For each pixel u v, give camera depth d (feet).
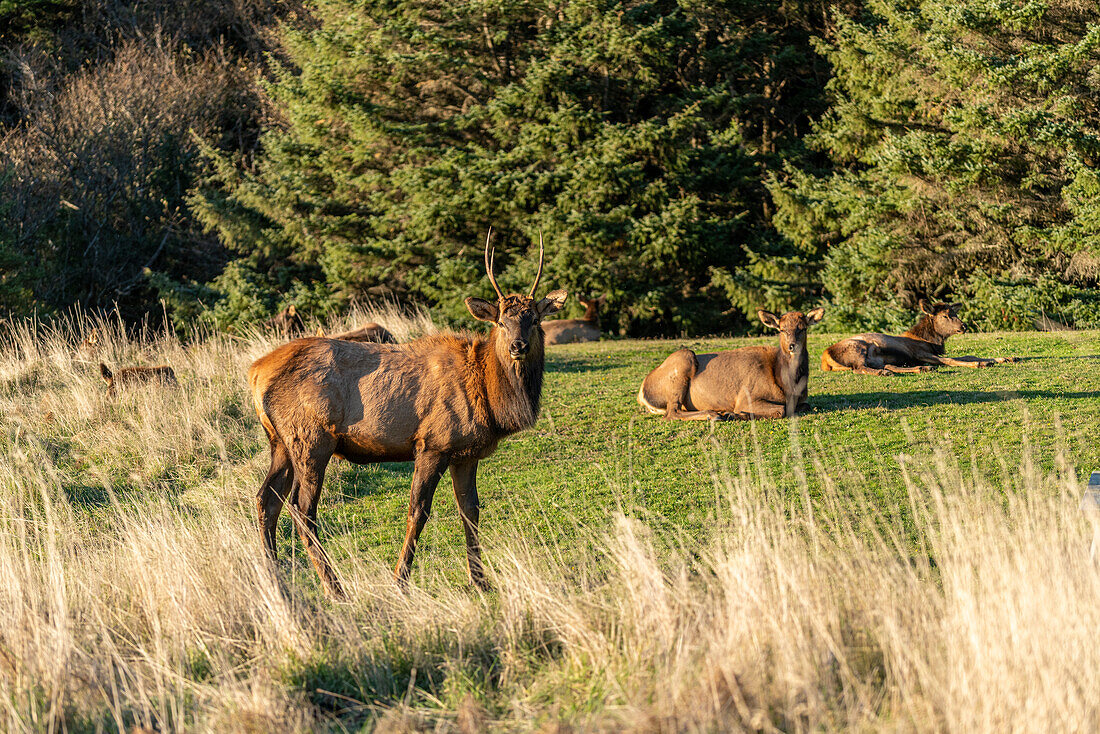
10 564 74.90
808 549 71.92
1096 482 72.33
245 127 449.06
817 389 149.89
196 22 444.55
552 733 46.50
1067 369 153.69
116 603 73.31
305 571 87.97
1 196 338.13
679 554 78.18
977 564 58.49
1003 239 280.10
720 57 336.08
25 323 301.02
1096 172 255.50
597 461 118.11
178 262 406.21
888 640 52.90
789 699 46.68
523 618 65.00
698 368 138.21
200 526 93.81
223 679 58.29
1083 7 280.10
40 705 55.06
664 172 319.68
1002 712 44.47
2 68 420.36
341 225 341.21
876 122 311.47
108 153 379.96
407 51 339.36
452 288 314.96
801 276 316.40
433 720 53.62
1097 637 49.19
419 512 82.02
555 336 262.88
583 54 312.09
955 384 145.18
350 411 83.35
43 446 140.67
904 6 314.14
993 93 281.13
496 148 342.44
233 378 167.53
